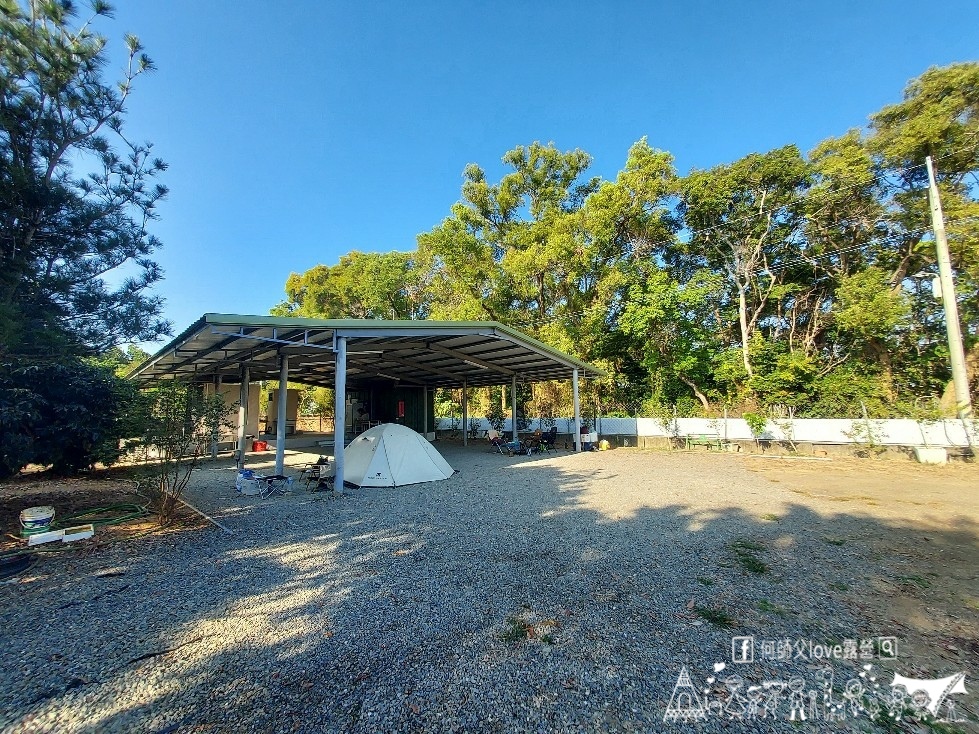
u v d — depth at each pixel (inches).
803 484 302.7
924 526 199.0
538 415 701.9
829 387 534.6
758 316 689.0
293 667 93.9
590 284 697.6
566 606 122.4
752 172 611.2
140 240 247.0
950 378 495.8
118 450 247.4
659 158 618.8
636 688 86.8
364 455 320.2
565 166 785.6
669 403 604.4
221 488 299.7
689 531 193.3
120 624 112.4
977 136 462.9
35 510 182.9
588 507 238.8
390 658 97.2
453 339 402.0
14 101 211.0
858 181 526.6
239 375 502.0
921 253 543.2
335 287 961.5
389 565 154.2
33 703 82.1
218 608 121.5
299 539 184.1
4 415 201.5
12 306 188.7
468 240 723.4
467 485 307.1
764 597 128.0
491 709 80.4
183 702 82.7
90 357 241.1
